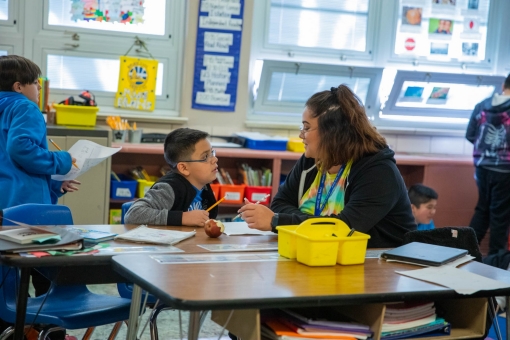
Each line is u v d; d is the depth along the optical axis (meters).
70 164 2.94
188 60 4.66
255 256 2.03
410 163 4.70
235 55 4.71
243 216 2.32
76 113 4.00
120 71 4.58
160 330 3.35
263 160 4.71
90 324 2.20
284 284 1.71
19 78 2.97
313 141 2.38
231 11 4.66
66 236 1.97
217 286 1.63
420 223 3.98
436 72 5.09
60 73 4.52
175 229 2.36
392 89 5.12
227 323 1.76
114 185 4.15
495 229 4.60
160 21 4.69
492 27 5.43
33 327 2.44
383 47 5.19
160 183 2.56
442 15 5.29
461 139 5.45
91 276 1.93
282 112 5.05
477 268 2.07
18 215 2.29
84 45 4.53
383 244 2.37
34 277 2.96
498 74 5.48
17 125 2.85
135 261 1.84
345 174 2.39
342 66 4.94
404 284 1.80
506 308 1.99
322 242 1.94
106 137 3.97
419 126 5.40
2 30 4.38
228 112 4.79
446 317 2.10
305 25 5.02
